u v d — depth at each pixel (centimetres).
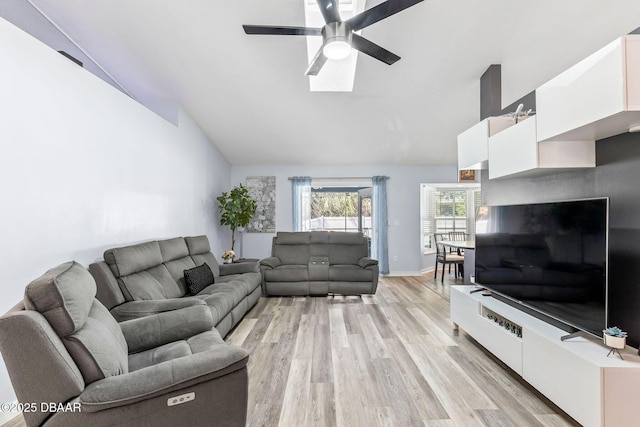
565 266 191
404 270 618
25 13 265
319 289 441
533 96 247
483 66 321
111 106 276
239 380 134
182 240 360
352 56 348
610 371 146
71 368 113
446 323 333
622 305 172
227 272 415
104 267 237
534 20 255
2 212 181
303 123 462
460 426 168
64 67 225
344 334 301
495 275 265
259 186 622
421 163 614
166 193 374
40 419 110
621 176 174
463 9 250
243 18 268
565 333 185
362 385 209
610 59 141
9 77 185
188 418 126
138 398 117
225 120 453
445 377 219
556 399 172
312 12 295
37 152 203
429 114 432
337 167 621
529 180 251
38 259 203
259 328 319
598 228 170
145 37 292
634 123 154
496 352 230
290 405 187
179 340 194
